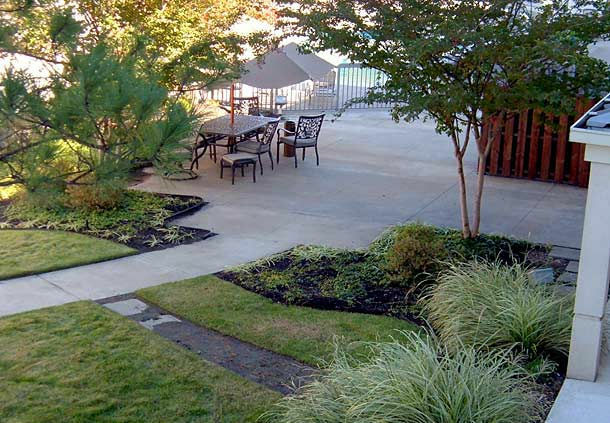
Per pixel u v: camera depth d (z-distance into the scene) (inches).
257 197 476.7
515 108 333.1
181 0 486.6
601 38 360.5
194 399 232.7
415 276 325.1
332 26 352.5
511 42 307.4
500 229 415.2
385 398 193.5
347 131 685.9
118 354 261.4
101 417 221.3
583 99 344.5
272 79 563.5
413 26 327.0
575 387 218.7
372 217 438.6
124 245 386.9
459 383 195.8
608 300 271.3
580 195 489.7
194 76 244.4
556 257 367.9
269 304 311.6
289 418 205.3
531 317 250.5
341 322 292.7
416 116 316.2
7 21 192.5
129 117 187.2
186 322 293.6
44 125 183.2
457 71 330.3
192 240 397.4
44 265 353.1
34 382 240.7
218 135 544.7
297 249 377.7
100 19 436.1
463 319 262.5
